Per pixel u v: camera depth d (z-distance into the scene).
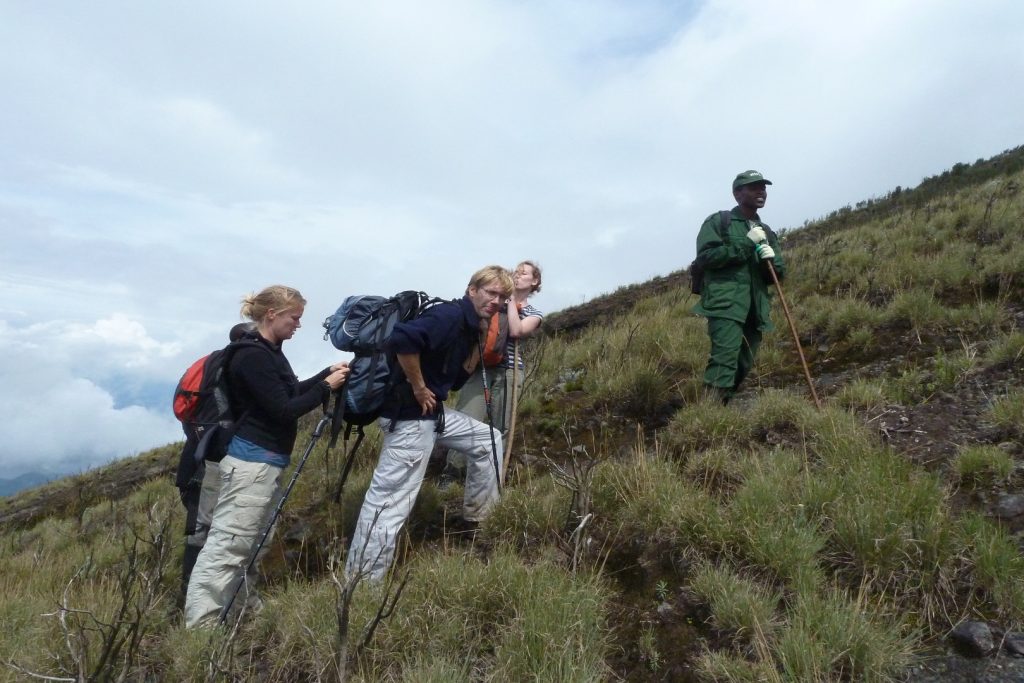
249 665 3.20
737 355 4.99
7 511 10.76
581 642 2.89
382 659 3.02
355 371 3.70
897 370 5.35
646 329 7.85
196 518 4.03
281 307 3.71
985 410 4.26
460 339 3.78
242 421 3.70
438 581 3.34
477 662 2.99
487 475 4.21
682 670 2.83
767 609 2.84
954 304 6.32
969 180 15.49
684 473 4.21
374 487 3.71
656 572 3.41
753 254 5.00
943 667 2.57
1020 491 3.39
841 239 10.52
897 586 2.96
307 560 4.43
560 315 13.84
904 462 3.75
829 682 2.48
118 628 2.91
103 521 6.82
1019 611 2.69
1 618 3.95
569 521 3.88
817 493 3.44
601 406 6.15
